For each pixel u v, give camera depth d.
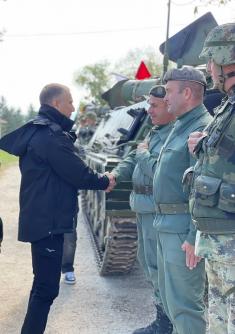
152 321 4.84
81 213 10.78
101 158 6.04
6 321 4.77
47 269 3.88
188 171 3.04
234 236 2.71
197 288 3.49
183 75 3.47
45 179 3.84
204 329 3.48
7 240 8.26
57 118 4.01
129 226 5.39
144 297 5.50
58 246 3.92
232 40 2.72
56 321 4.83
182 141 3.46
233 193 2.63
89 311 5.08
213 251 2.77
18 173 22.45
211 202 2.71
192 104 3.50
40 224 3.81
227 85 2.78
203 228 2.79
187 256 3.26
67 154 3.86
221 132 2.70
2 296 5.48
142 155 4.19
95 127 11.62
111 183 4.38
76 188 4.00
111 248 5.62
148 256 4.21
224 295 2.79
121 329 4.65
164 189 3.49
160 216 3.57
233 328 2.69
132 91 8.81
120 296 5.52
